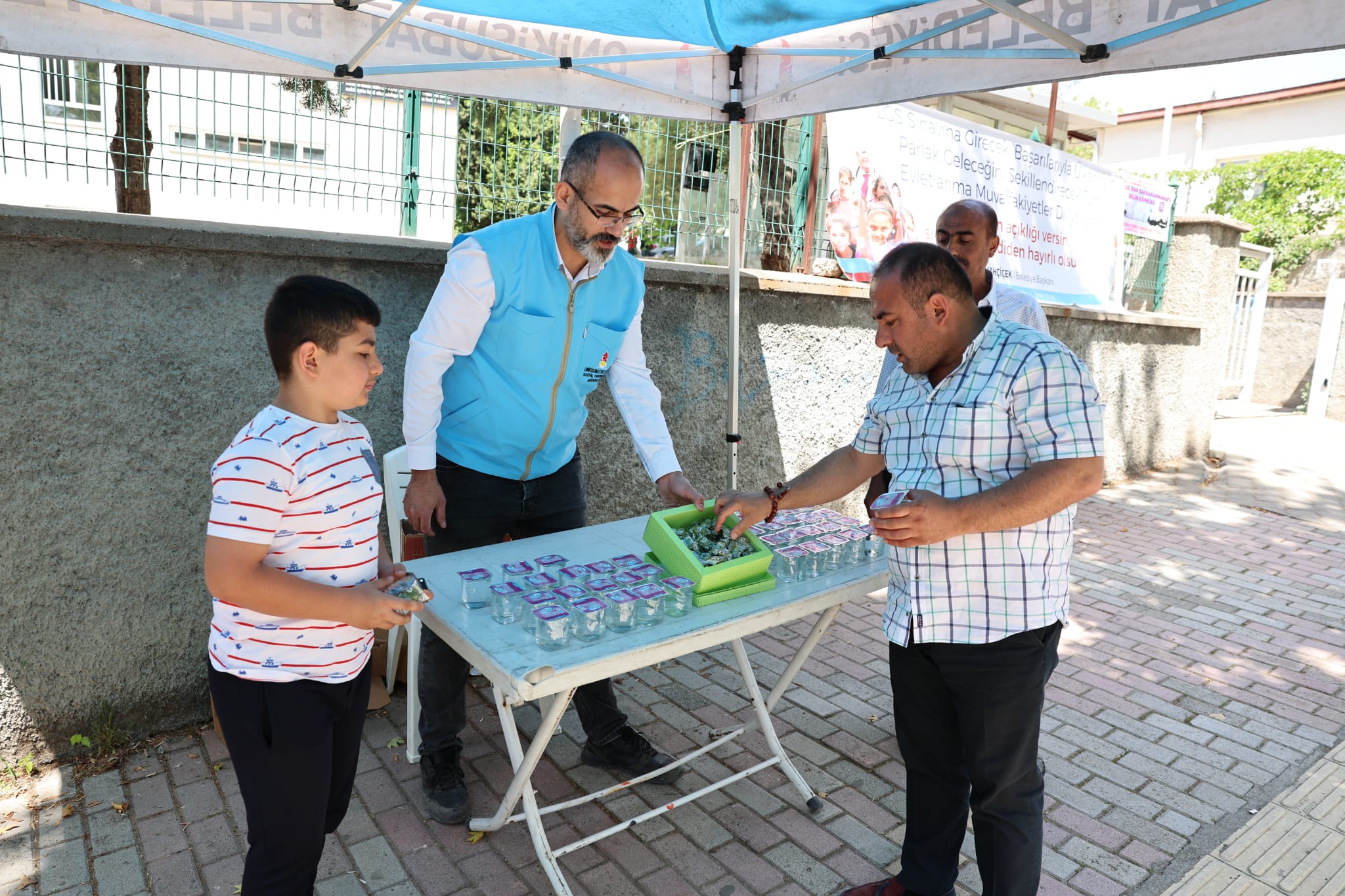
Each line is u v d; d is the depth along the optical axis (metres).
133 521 2.98
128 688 3.06
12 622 2.81
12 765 2.86
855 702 3.62
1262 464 8.70
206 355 3.03
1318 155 15.66
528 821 2.34
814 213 5.21
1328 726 3.56
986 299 3.25
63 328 2.77
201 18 2.55
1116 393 7.67
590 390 2.88
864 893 2.39
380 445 3.48
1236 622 4.63
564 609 1.97
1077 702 3.69
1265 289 12.59
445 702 2.75
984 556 1.90
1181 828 2.83
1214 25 2.22
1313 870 2.64
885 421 2.13
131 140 3.15
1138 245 8.25
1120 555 5.69
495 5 2.84
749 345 4.64
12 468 2.74
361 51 2.65
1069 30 2.49
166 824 2.66
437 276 3.50
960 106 10.18
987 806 2.05
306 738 1.73
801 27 3.15
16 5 2.35
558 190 2.42
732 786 2.98
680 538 2.39
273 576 1.59
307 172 3.46
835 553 2.56
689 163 4.65
